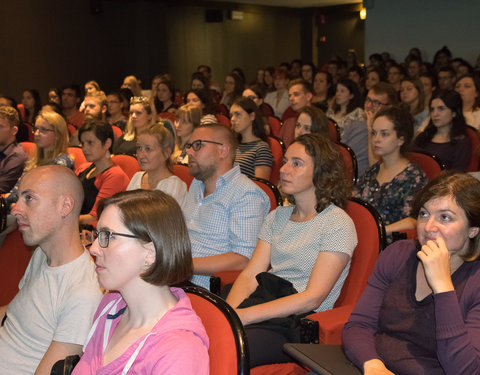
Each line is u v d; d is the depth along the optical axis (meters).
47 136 4.41
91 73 12.89
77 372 1.46
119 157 4.36
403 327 1.77
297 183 2.32
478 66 9.30
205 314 1.49
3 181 4.69
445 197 1.69
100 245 1.37
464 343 1.56
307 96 6.17
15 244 2.80
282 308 2.12
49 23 12.02
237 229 2.74
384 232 2.35
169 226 1.37
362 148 5.27
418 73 9.47
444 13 10.27
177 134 4.95
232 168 2.88
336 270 2.21
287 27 18.19
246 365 1.34
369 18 11.05
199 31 15.27
